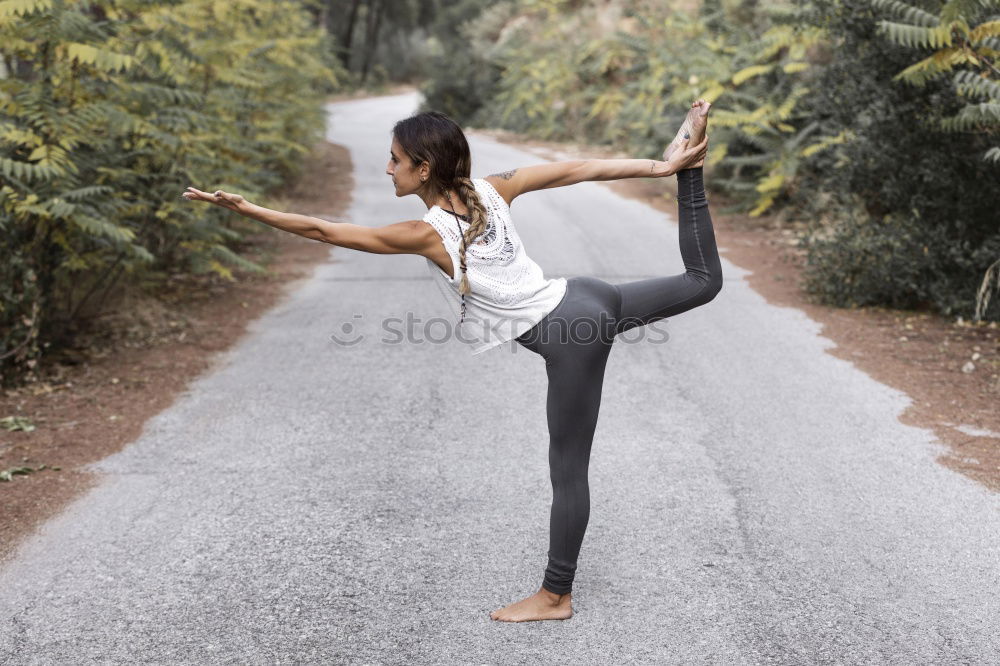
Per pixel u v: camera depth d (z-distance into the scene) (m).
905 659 2.75
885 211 8.77
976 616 2.99
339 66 20.88
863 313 7.52
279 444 4.68
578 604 3.10
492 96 33.81
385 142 25.06
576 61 25.95
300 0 17.75
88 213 5.95
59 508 3.90
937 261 7.40
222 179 8.77
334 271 9.42
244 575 3.32
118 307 7.34
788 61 13.52
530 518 3.78
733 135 13.72
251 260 9.93
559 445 2.88
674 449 4.54
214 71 9.27
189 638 2.91
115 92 6.45
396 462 4.41
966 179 7.54
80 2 6.31
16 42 5.77
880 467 4.30
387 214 13.08
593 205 13.66
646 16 22.23
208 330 7.11
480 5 42.22
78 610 3.08
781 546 3.51
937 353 6.26
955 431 4.77
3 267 5.77
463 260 2.67
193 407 5.29
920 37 6.29
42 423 5.00
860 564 3.36
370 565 3.38
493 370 5.96
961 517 3.75
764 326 7.02
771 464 4.34
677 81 15.69
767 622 2.97
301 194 14.91
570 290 2.83
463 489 4.08
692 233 2.81
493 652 2.82
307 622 3.00
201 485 4.15
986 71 6.80
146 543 3.58
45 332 6.38
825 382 5.64
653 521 3.74
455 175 2.70
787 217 12.28
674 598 3.13
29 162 5.89
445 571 3.33
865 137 8.40
